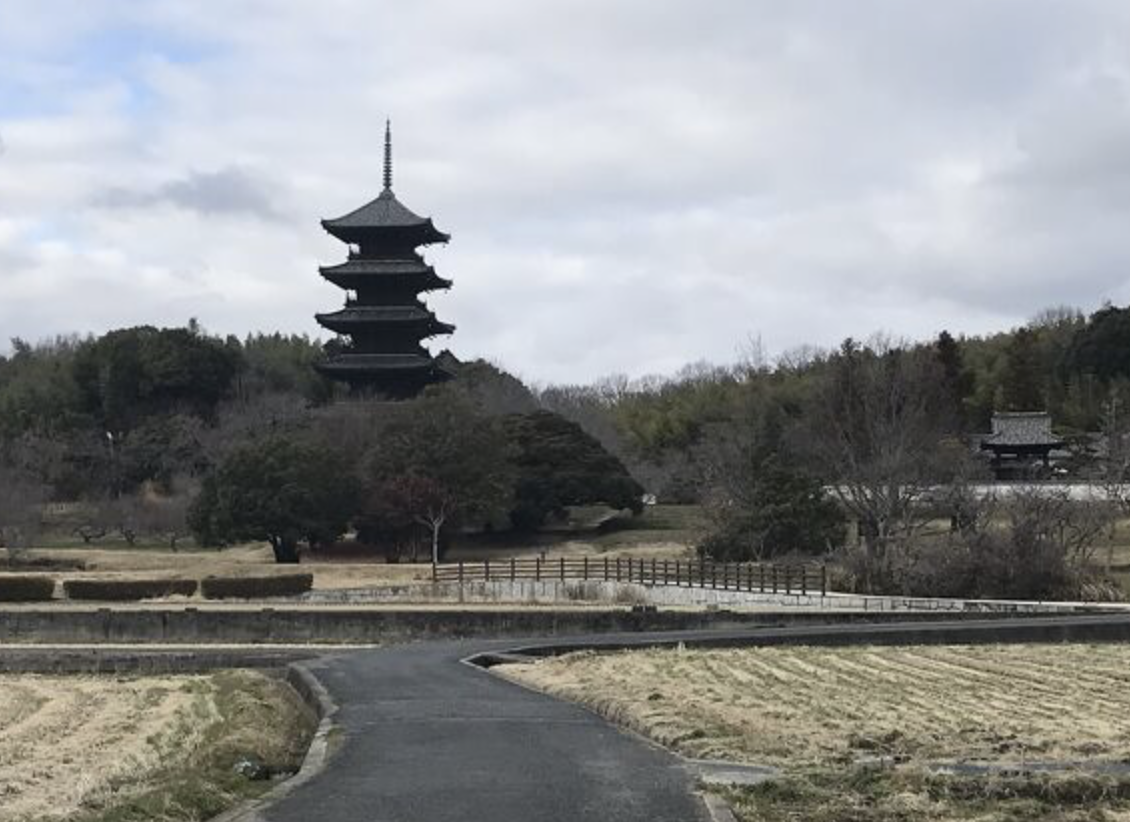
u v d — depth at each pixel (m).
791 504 66.31
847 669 26.67
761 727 18.48
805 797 13.35
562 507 84.69
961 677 25.19
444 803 13.16
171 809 13.29
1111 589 52.84
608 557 69.75
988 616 41.38
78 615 45.19
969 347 135.62
